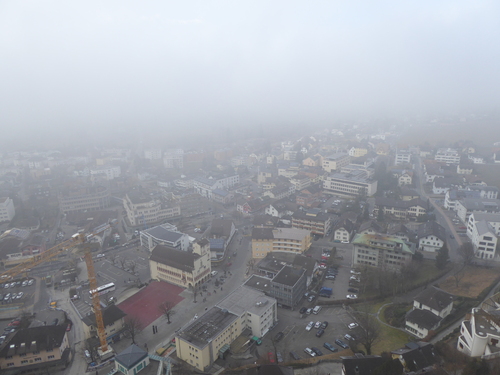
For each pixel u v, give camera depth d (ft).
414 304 415.03
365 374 303.89
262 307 418.10
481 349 302.45
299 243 595.06
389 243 532.73
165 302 477.77
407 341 374.84
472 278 490.90
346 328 418.51
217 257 608.60
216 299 495.00
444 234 629.92
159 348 395.34
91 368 374.02
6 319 469.57
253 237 610.65
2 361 363.56
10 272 428.56
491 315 325.83
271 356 367.04
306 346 389.80
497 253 558.15
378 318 425.28
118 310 435.53
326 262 581.12
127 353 345.51
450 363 297.33
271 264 557.74
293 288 451.94
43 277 578.25
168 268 538.06
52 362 375.66
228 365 362.53
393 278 485.97
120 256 643.04
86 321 423.64
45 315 475.31
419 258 540.11
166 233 645.92
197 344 357.00
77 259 629.10
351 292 497.46
